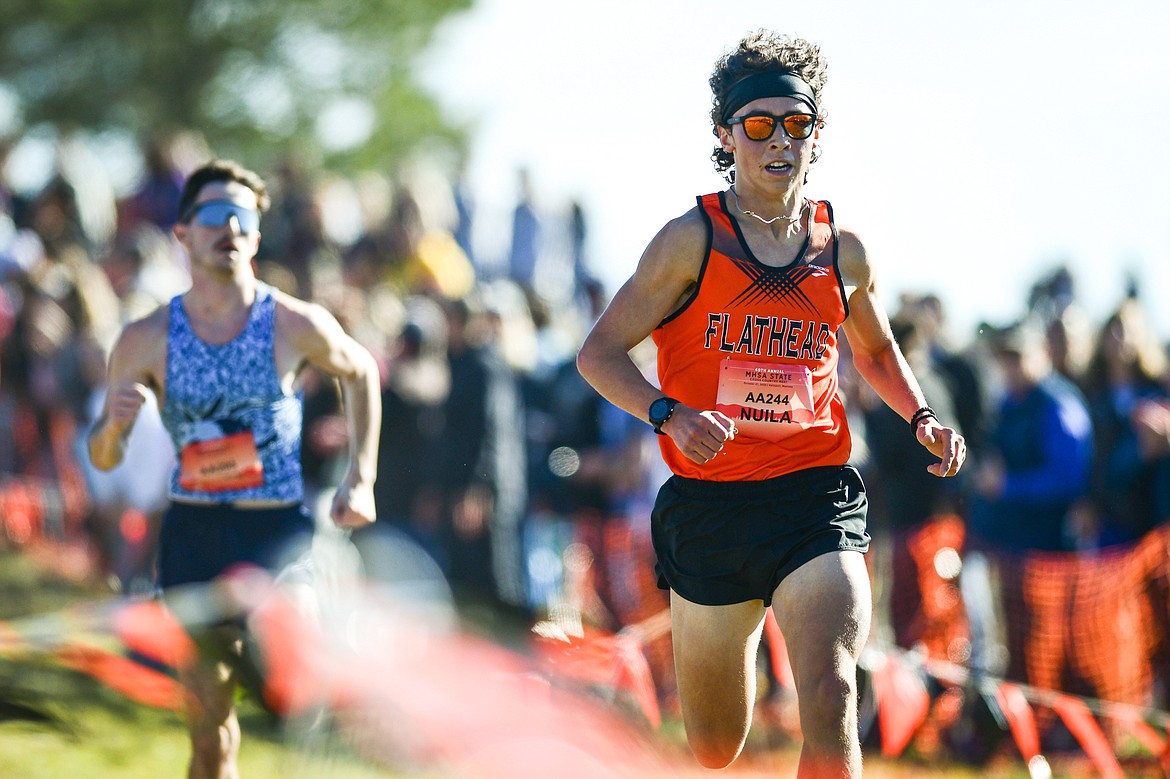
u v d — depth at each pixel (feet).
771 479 42.70
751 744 71.97
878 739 72.38
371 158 376.89
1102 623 74.13
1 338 117.70
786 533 41.91
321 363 51.21
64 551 108.37
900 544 80.28
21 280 119.44
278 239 122.83
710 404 42.63
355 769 58.85
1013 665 75.82
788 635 40.50
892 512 80.94
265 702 49.32
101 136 356.59
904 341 78.64
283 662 48.75
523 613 87.81
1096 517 83.25
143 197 131.75
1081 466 77.46
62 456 112.68
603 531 93.40
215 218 50.06
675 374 43.11
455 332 95.09
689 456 39.91
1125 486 78.95
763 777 65.98
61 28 354.33
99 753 58.90
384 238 126.52
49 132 351.87
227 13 363.56
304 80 377.30
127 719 62.90
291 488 50.98
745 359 42.42
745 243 42.29
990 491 78.79
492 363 94.12
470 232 133.69
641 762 63.87
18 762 56.44
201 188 50.83
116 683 48.37
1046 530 76.84
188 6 357.00
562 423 97.09
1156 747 64.90
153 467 93.76
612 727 64.54
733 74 42.83
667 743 67.46
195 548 49.85
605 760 62.75
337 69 381.40
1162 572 72.90
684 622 43.86
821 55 43.19
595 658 66.08
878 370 45.16
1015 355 79.00
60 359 109.19
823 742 38.11
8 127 353.10
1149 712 68.33
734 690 43.78
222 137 362.12
